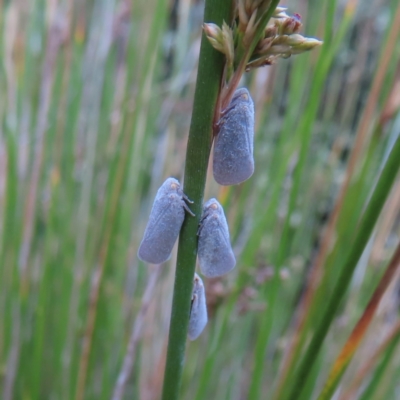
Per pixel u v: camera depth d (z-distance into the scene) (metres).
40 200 0.23
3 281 0.22
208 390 0.24
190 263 0.13
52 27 0.22
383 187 0.14
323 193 0.25
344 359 0.15
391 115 0.17
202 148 0.12
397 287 0.24
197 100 0.12
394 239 0.25
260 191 0.23
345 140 0.25
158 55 0.23
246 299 0.20
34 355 0.20
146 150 0.23
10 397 0.22
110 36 0.23
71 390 0.21
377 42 0.25
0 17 0.22
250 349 0.27
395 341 0.17
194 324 0.13
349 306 0.23
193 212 0.13
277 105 0.24
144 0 0.22
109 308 0.22
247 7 0.12
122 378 0.18
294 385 0.15
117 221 0.21
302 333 0.17
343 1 0.23
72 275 0.23
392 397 0.24
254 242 0.20
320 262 0.19
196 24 0.25
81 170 0.24
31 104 0.23
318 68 0.17
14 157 0.21
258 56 0.12
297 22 0.12
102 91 0.24
